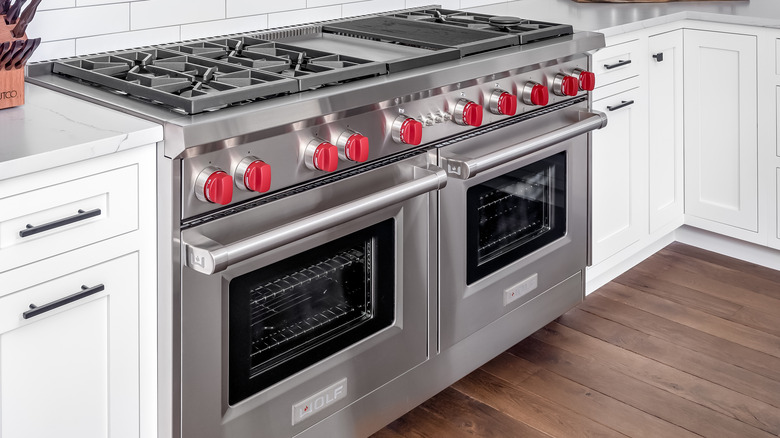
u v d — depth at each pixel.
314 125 1.88
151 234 1.70
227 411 1.87
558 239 2.84
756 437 2.39
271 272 1.90
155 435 1.81
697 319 3.11
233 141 1.72
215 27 2.54
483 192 2.46
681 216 3.65
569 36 2.68
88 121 1.67
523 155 2.41
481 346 2.61
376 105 2.02
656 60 3.28
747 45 3.29
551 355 2.86
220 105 1.75
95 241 1.60
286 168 1.85
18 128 1.60
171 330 1.72
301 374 2.02
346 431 2.19
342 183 2.00
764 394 2.61
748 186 3.44
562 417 2.50
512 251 2.63
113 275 1.65
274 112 1.76
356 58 2.15
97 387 1.68
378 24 2.78
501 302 2.61
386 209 2.12
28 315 1.51
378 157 2.07
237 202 1.78
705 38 3.40
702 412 2.52
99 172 1.57
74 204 1.55
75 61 2.10
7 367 1.52
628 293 3.32
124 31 2.33
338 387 2.11
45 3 2.14
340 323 2.11
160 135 1.64
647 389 2.64
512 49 2.45
